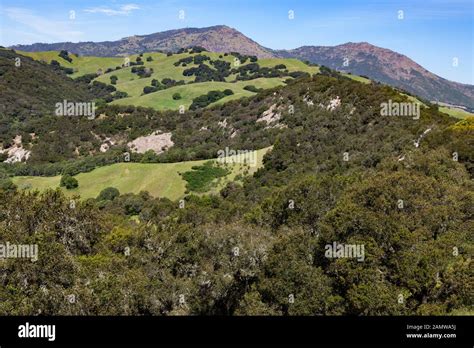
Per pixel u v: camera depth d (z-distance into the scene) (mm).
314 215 35875
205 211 49656
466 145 49344
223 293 26953
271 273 24641
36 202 32438
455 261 25031
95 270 26156
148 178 77438
